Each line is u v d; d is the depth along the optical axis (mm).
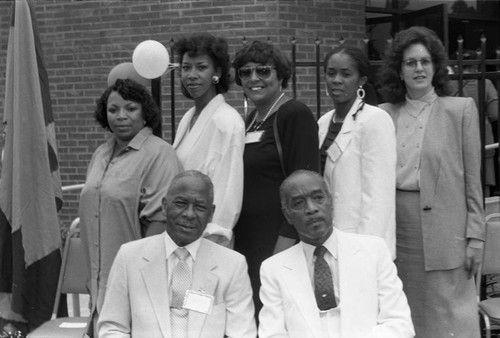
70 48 8562
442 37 8859
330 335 3525
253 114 4230
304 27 7887
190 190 3611
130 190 4004
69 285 4828
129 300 3693
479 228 4094
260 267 3760
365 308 3541
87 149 8594
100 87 8461
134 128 4109
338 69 4031
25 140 4699
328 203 3588
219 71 4215
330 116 4258
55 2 8578
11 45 4828
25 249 4711
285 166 3916
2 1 8781
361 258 3615
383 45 8969
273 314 3590
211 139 4020
